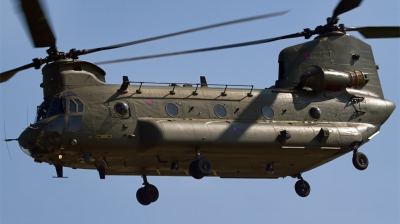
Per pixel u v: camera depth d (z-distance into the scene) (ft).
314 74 230.27
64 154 205.16
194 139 208.03
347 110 232.32
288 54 235.40
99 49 215.31
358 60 240.73
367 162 230.07
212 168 227.40
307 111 227.61
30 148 202.90
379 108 236.43
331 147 223.92
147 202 228.84
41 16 185.68
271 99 225.56
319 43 237.66
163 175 228.02
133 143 206.80
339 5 213.25
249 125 216.74
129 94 211.00
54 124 201.87
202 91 219.41
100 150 205.67
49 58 214.07
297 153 222.89
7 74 212.43
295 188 244.42
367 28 224.94
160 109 211.41
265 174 239.91
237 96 222.28
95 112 205.36
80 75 212.02
